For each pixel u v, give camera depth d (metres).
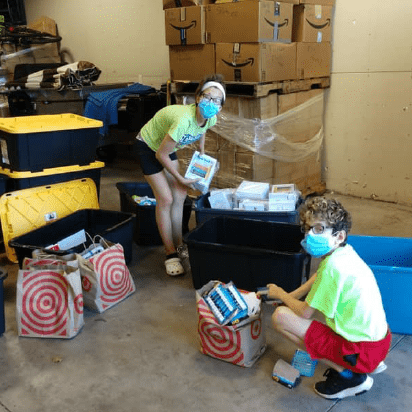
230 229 2.73
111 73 6.12
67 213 3.22
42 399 1.80
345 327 1.62
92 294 2.37
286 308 1.79
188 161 4.05
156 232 3.21
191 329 2.24
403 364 1.94
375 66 3.79
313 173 4.21
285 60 3.58
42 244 2.80
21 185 3.06
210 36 3.61
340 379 1.72
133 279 2.76
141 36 5.54
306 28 3.69
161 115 2.53
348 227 1.58
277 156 3.76
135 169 5.38
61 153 3.19
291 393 1.79
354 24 3.83
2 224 2.96
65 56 6.75
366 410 1.70
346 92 4.02
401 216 3.63
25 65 5.99
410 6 3.49
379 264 2.36
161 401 1.77
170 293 2.59
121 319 2.34
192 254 2.50
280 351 2.05
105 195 4.42
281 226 2.59
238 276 2.43
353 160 4.13
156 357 2.04
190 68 3.83
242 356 1.91
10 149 3.04
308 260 2.46
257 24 3.29
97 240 2.97
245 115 3.60
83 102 5.10
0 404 1.78
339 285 1.57
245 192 3.02
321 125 4.19
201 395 1.79
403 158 3.81
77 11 6.29
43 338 2.20
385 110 3.82
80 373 1.95
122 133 5.47
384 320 1.65
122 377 1.92
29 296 2.17
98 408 1.75
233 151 3.72
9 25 7.08
